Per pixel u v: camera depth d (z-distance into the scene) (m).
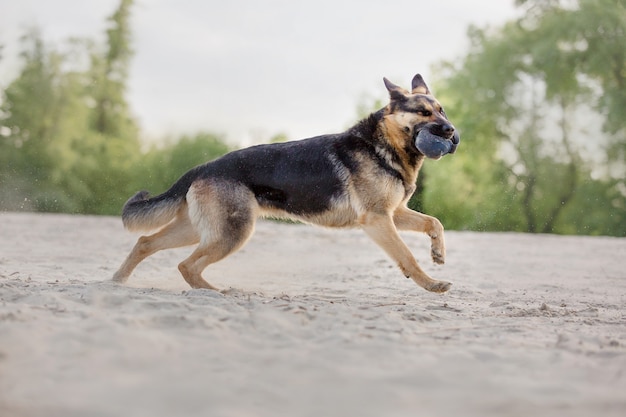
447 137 7.69
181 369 3.94
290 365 4.09
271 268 11.21
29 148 40.16
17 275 8.67
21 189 38.53
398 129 7.69
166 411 3.32
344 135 7.84
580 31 33.00
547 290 9.51
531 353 4.62
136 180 40.03
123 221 7.90
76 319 4.91
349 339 4.75
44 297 5.79
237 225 7.55
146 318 4.95
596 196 33.31
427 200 34.50
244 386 3.69
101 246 13.65
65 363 3.95
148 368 3.93
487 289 9.39
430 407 3.48
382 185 7.61
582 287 9.90
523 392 3.75
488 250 14.91
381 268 11.43
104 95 42.31
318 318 5.39
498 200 34.22
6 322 4.73
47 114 40.75
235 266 11.30
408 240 15.80
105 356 4.08
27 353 4.09
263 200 7.71
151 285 8.24
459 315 6.41
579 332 5.51
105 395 3.49
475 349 4.64
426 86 8.33
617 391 3.83
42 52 40.91
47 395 3.47
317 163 7.68
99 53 42.53
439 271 11.40
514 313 6.69
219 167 7.69
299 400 3.53
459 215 34.78
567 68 33.62
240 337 4.70
